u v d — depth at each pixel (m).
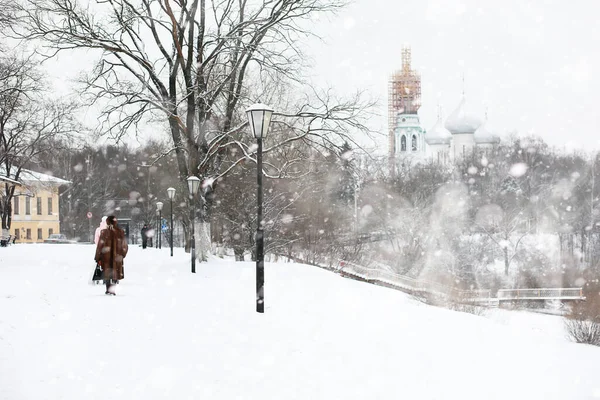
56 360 7.97
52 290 15.63
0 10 24.30
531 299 46.41
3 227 50.72
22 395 6.51
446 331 13.34
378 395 7.43
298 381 7.80
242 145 27.55
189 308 13.27
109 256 15.09
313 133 25.92
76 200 90.06
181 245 82.44
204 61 27.19
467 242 65.31
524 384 8.54
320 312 14.73
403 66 153.00
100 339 9.32
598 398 8.05
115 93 25.38
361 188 58.22
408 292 36.84
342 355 9.55
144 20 26.69
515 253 63.66
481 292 44.69
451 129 138.62
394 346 10.72
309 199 47.22
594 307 40.06
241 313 13.19
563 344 13.04
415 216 62.50
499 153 89.31
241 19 28.38
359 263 53.91
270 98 33.78
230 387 7.30
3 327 9.72
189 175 27.73
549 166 86.25
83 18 25.27
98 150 97.38
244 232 42.16
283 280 23.16
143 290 16.69
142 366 7.95
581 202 76.38
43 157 70.44
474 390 8.01
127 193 96.19
